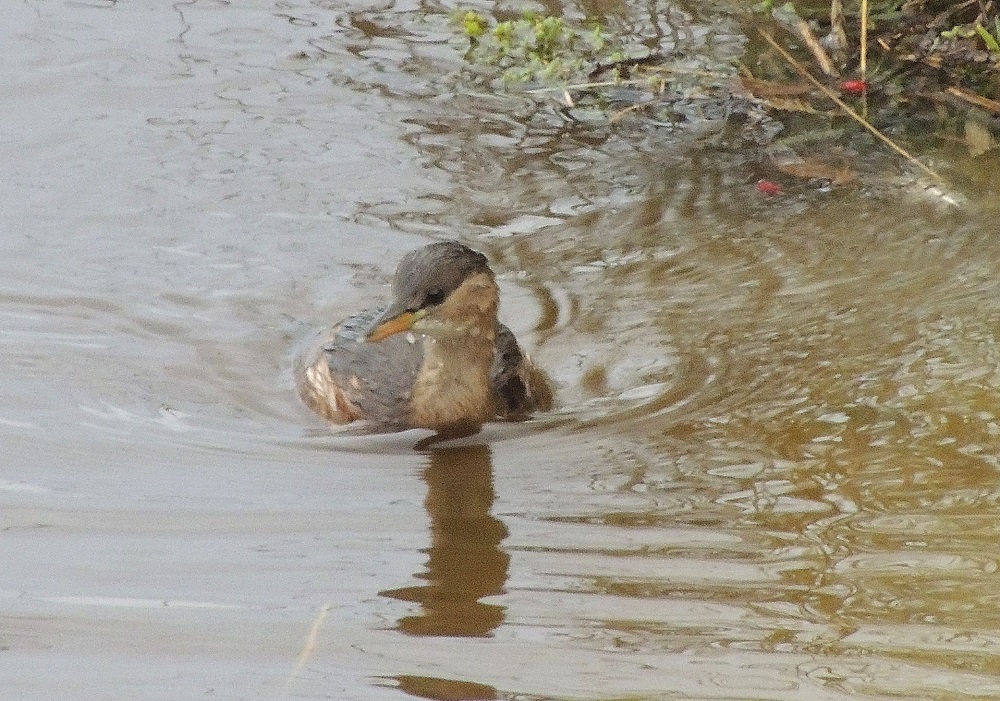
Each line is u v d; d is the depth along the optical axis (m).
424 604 10.65
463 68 19.50
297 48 19.97
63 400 13.67
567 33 20.33
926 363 13.75
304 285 15.56
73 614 10.55
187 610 10.60
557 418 13.62
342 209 16.70
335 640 10.23
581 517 11.85
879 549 11.12
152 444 13.09
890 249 15.68
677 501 12.01
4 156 17.48
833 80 18.67
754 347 14.27
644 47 19.86
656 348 14.41
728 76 18.89
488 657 10.02
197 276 15.66
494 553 11.32
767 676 9.66
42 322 14.85
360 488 12.53
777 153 17.52
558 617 10.45
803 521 11.56
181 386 14.10
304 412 13.90
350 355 14.00
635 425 13.30
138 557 11.30
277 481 12.62
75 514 11.91
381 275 15.69
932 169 17.08
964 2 19.48
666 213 16.47
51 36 20.03
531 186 17.05
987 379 13.42
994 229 15.92
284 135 18.00
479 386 13.73
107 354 14.46
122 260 15.84
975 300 14.71
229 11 20.89
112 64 19.41
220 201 16.80
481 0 21.20
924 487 11.95
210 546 11.48
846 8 20.19
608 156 17.59
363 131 18.09
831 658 9.84
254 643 10.23
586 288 15.33
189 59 19.61
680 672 9.75
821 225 16.17
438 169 17.36
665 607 10.48
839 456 12.49
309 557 11.33
